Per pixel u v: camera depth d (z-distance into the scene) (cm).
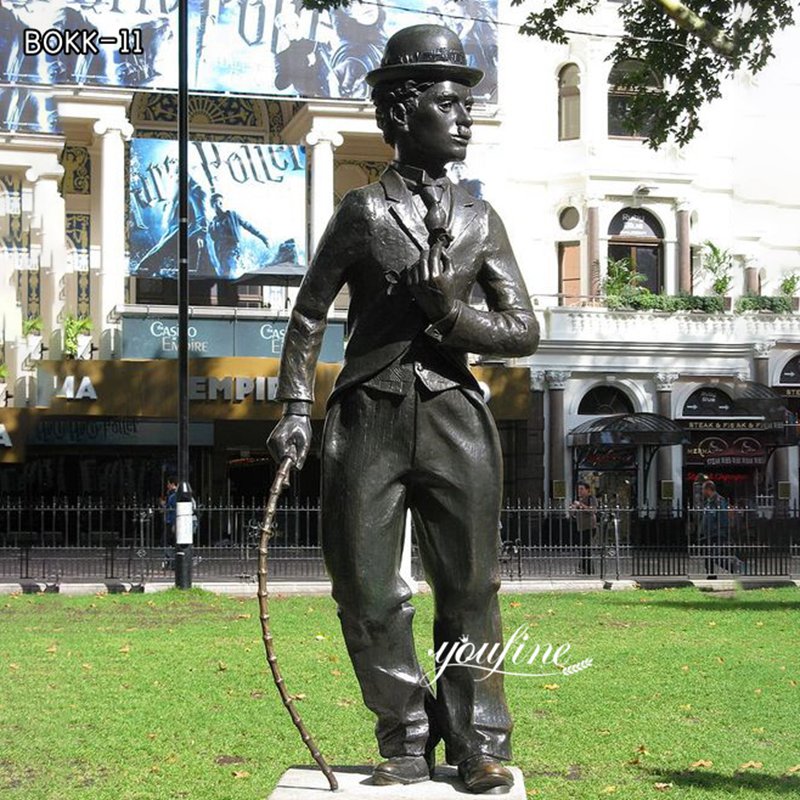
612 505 3441
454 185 541
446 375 518
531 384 3572
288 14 3359
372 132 3434
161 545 2523
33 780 820
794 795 786
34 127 3334
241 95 3344
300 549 2298
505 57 3838
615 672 1220
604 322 3622
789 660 1309
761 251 4072
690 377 3697
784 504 3097
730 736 958
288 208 3328
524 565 2438
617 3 3800
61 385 3123
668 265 3850
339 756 871
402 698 517
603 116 3809
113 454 3306
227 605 1811
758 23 1670
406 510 527
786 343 3759
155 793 780
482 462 518
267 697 1082
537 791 786
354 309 534
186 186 2130
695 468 3647
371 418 517
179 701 1063
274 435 531
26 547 2200
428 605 1755
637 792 787
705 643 1423
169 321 3238
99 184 3606
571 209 3844
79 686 1129
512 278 534
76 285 3609
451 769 539
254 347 3259
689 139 1739
